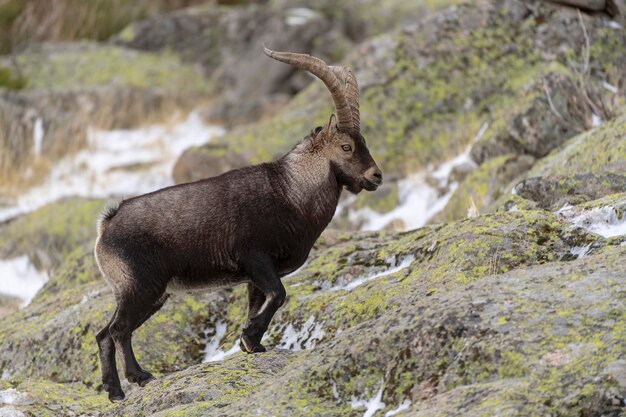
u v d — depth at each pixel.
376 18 61.91
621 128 32.41
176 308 27.61
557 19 47.31
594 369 15.98
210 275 23.28
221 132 57.72
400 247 26.03
